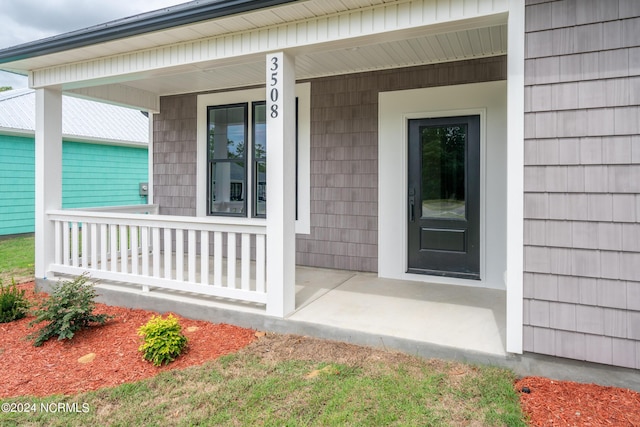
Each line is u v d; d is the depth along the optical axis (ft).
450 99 15.93
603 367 8.93
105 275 15.90
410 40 13.53
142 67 14.34
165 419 8.26
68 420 8.30
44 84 16.63
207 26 12.10
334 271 18.42
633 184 8.45
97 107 46.03
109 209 20.58
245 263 13.19
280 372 9.99
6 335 13.03
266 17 11.44
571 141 8.89
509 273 9.52
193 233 14.16
